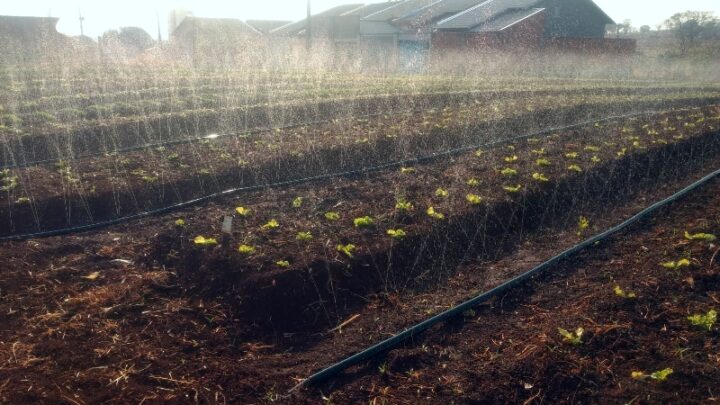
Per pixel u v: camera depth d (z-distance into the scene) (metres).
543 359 4.01
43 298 4.93
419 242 5.96
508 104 13.73
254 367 4.24
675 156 9.36
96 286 5.17
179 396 3.80
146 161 8.62
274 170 8.35
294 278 5.14
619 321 4.43
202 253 5.63
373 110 12.91
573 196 7.43
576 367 3.94
